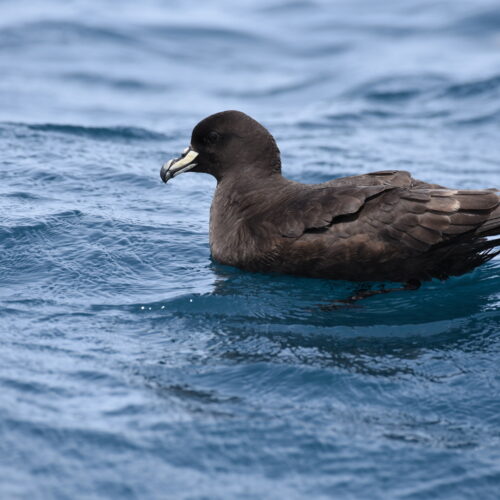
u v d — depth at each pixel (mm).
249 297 11805
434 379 9539
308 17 38156
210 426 8398
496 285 12492
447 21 36156
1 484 7355
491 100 26109
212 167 13797
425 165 20219
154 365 9672
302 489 7551
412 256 11742
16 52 32562
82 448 7922
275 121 25031
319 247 11820
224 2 40656
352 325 11023
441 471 7867
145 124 24359
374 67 30766
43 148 19906
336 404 8984
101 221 14594
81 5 38688
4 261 12906
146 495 7348
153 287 12242
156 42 34719
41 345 10094
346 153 21188
